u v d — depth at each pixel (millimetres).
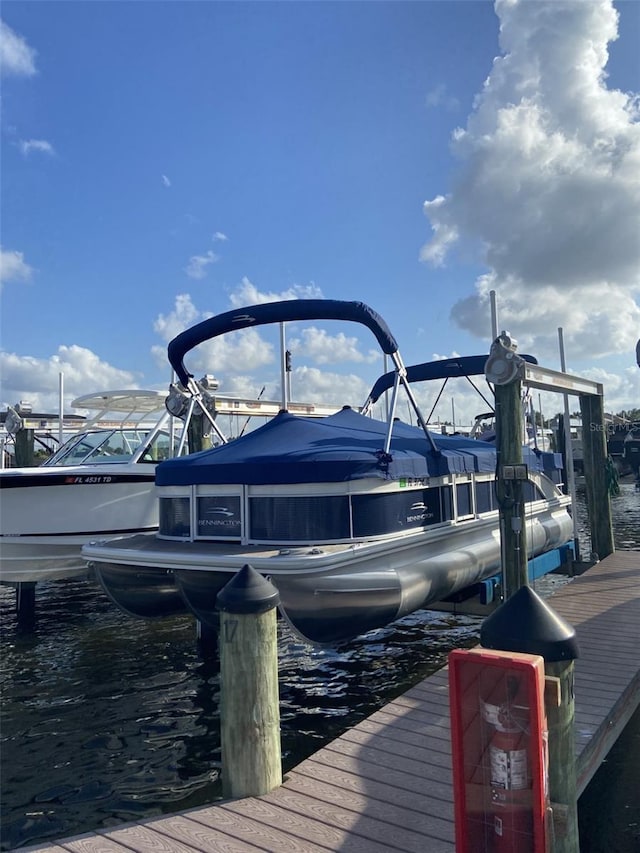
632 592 7727
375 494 6191
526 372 7043
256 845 3061
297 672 7152
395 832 3113
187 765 5133
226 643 3584
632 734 4906
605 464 10195
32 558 9031
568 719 2617
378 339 6926
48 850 3127
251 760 3529
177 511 6758
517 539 6223
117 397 12023
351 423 7773
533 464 10070
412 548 6555
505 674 2473
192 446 10859
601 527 10164
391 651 7828
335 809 3340
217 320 7742
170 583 6648
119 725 5906
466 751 2539
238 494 6254
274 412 14586
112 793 4727
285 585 5312
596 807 3990
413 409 7234
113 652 8102
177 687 6848
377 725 4348
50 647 8383
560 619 2633
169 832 3213
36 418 17891
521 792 2416
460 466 7738
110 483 9461
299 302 7211
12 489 8867
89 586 12352
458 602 7500
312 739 5535
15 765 5168
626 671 5062
